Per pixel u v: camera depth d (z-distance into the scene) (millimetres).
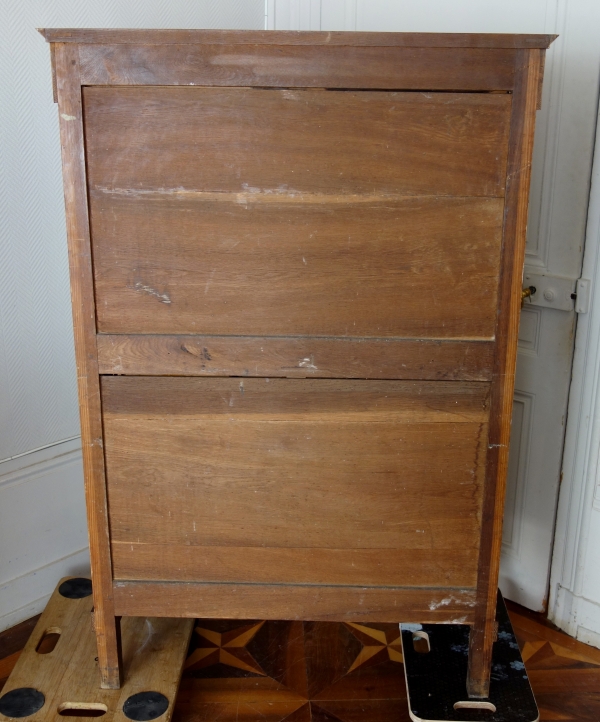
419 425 1371
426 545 1441
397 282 1309
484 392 1354
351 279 1307
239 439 1383
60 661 1615
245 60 1211
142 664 1607
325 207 1272
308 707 1611
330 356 1338
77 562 1963
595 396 1691
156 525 1439
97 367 1352
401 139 1242
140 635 1695
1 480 1755
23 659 1618
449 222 1278
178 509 1430
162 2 1802
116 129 1245
